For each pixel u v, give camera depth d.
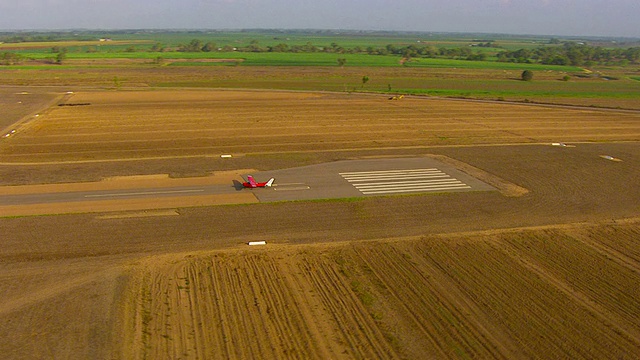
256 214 42.72
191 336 26.48
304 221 41.59
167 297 30.06
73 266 33.19
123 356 24.67
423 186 51.12
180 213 42.50
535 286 32.56
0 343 25.36
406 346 26.14
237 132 74.25
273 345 25.83
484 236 39.84
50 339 25.78
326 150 65.00
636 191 51.69
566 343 26.81
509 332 27.62
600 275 34.31
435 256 36.25
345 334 26.97
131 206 43.78
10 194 45.78
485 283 32.75
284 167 56.50
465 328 27.88
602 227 42.41
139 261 34.12
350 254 36.19
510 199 48.19
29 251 34.97
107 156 59.78
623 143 74.25
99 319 27.62
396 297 30.81
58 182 49.50
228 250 36.16
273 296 30.47
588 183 53.81
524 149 68.19
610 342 27.03
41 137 68.38
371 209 44.56
